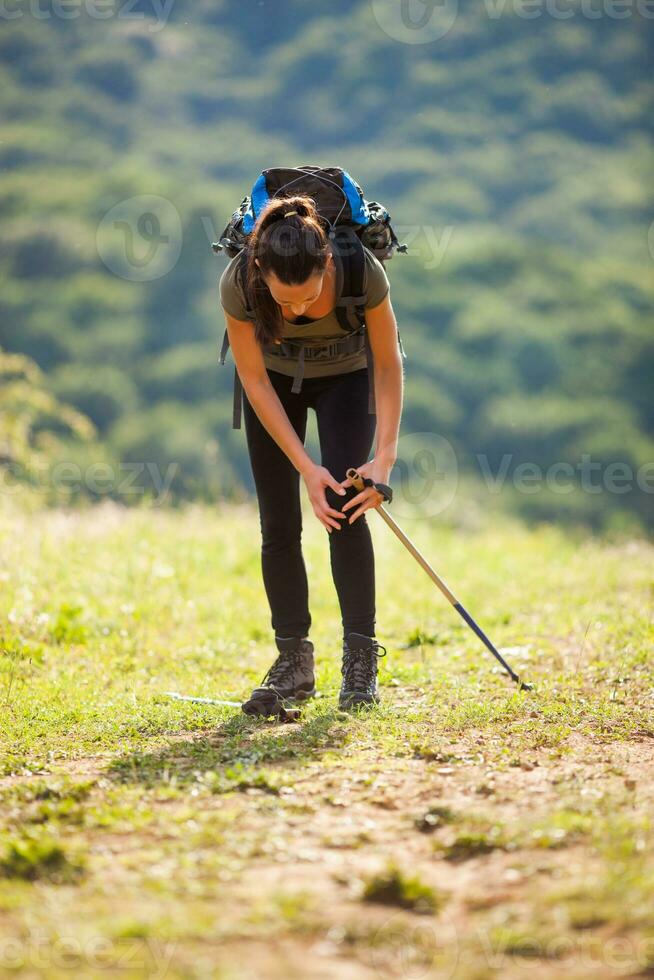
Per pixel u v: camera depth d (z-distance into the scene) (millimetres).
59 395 121625
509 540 26453
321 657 13648
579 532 27438
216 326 133875
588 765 8500
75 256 138625
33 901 5996
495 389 133625
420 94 196750
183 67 194625
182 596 17828
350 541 10734
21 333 130625
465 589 19469
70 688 12281
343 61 198625
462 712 10219
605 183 184000
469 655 13922
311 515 27844
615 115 198625
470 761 8641
